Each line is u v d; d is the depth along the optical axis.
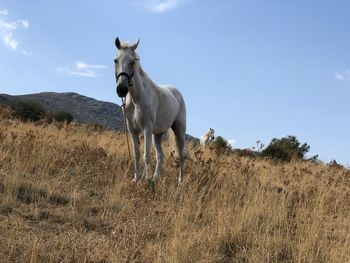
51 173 8.43
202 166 9.32
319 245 5.69
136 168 8.38
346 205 8.09
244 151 14.04
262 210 6.82
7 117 14.12
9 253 4.70
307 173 10.54
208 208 6.88
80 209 6.58
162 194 7.45
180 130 9.62
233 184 8.64
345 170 12.45
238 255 5.49
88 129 12.96
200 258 5.08
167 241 5.40
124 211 6.48
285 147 19.30
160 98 8.52
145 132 8.12
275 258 5.46
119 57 7.61
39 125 13.44
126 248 5.10
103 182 8.31
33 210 6.17
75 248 4.96
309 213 7.14
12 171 7.54
